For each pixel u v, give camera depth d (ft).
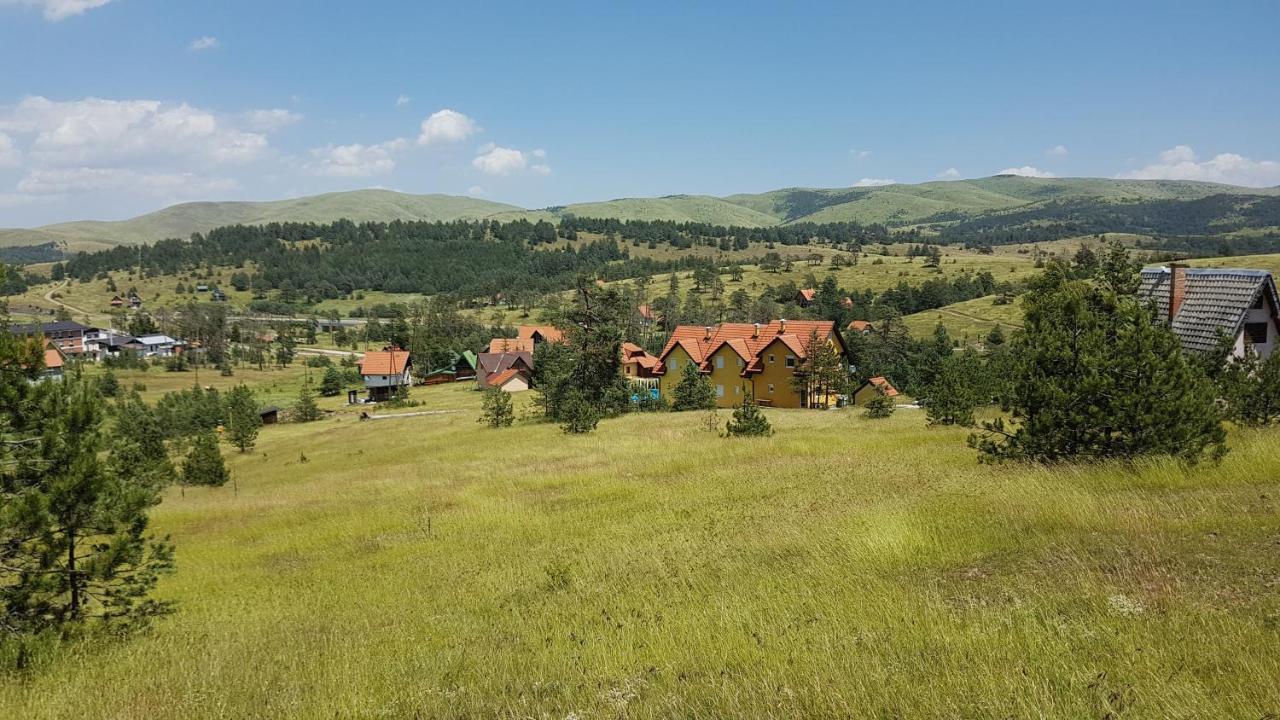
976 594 26.12
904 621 23.67
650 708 18.94
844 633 23.27
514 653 26.37
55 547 32.60
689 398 168.25
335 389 344.90
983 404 107.55
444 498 71.10
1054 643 19.83
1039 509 36.14
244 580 47.52
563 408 130.72
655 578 35.40
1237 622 19.94
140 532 36.06
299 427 225.56
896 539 34.19
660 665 22.89
